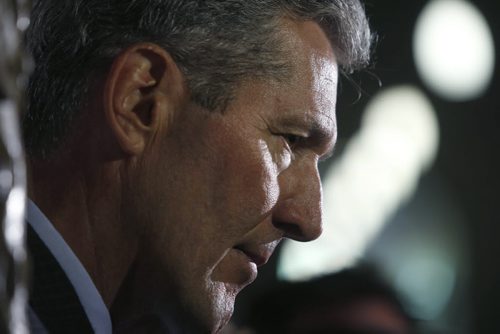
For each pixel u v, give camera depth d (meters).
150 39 3.06
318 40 3.23
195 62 3.06
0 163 1.32
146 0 3.07
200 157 3.03
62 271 2.62
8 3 1.35
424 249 15.54
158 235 3.03
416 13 16.02
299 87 3.13
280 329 5.14
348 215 15.08
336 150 15.38
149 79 3.04
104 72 3.05
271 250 3.20
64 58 3.08
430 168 16.06
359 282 5.14
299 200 3.20
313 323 5.08
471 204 16.20
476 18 16.39
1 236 1.31
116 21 3.07
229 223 3.04
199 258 3.04
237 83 3.06
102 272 3.06
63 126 3.06
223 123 3.04
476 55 16.38
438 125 16.23
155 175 3.03
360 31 3.45
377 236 15.25
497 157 16.48
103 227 3.04
